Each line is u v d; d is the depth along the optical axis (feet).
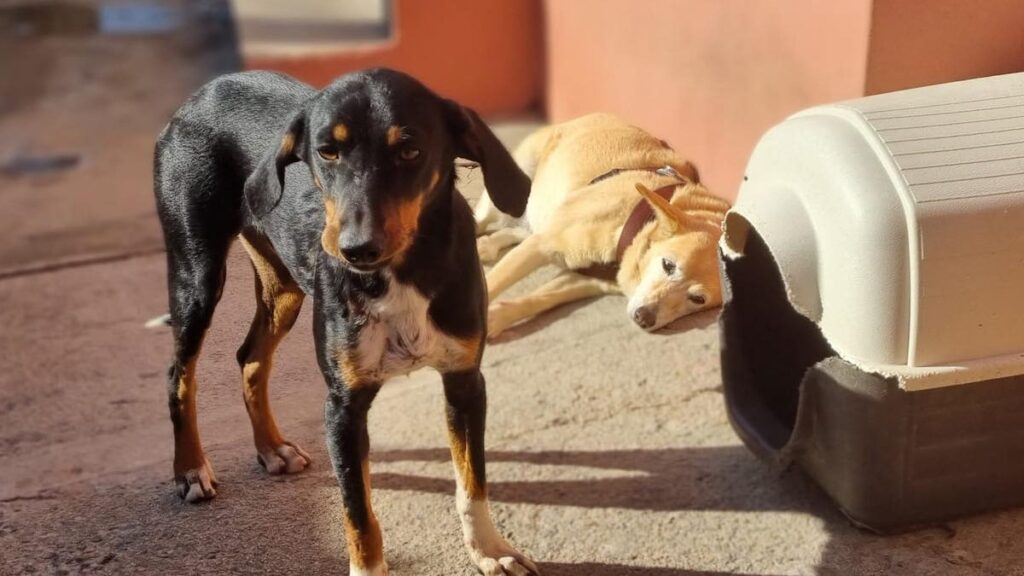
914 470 5.26
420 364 4.89
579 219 6.87
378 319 4.70
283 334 5.42
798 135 5.33
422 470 5.91
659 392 6.47
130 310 7.85
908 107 5.31
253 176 4.84
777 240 5.26
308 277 4.91
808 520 5.55
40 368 7.16
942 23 6.31
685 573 5.26
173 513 5.62
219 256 5.32
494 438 6.14
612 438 6.13
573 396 6.45
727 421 6.24
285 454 5.74
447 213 4.72
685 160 7.30
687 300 6.54
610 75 9.18
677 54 8.11
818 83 6.75
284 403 5.62
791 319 5.82
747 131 7.51
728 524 5.54
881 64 6.34
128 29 16.94
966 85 5.53
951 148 5.10
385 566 4.99
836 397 5.28
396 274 4.65
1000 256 4.98
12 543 5.53
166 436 6.38
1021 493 5.43
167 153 5.37
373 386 4.88
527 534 5.51
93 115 13.32
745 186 5.68
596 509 5.65
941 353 5.04
